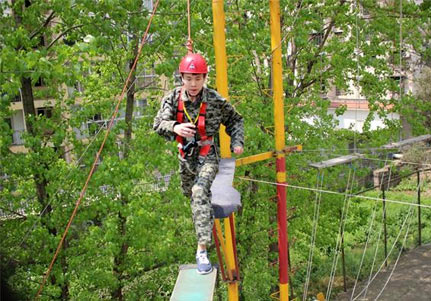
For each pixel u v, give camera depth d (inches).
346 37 783.7
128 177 461.1
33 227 475.2
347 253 792.3
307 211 653.3
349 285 693.9
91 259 499.2
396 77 922.7
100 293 594.2
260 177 625.0
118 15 452.4
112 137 481.4
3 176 578.9
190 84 167.9
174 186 530.9
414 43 708.0
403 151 812.6
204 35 537.6
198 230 167.3
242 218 618.2
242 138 182.1
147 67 566.9
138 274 553.3
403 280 654.5
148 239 496.1
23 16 458.0
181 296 191.9
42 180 472.7
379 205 930.7
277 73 357.4
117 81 588.1
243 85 616.1
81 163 510.0
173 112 175.0
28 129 492.7
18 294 478.9
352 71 695.7
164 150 514.6
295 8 637.9
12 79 368.8
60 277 468.1
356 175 688.4
